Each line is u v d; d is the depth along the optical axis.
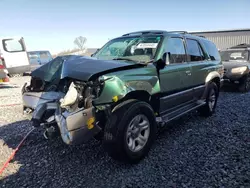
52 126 3.08
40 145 3.82
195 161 3.19
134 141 3.11
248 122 4.88
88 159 3.31
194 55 4.84
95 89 2.90
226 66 8.84
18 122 5.12
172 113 4.04
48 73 3.55
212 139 3.96
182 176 2.83
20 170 3.04
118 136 2.88
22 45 13.31
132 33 4.77
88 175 2.89
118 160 3.06
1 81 10.21
